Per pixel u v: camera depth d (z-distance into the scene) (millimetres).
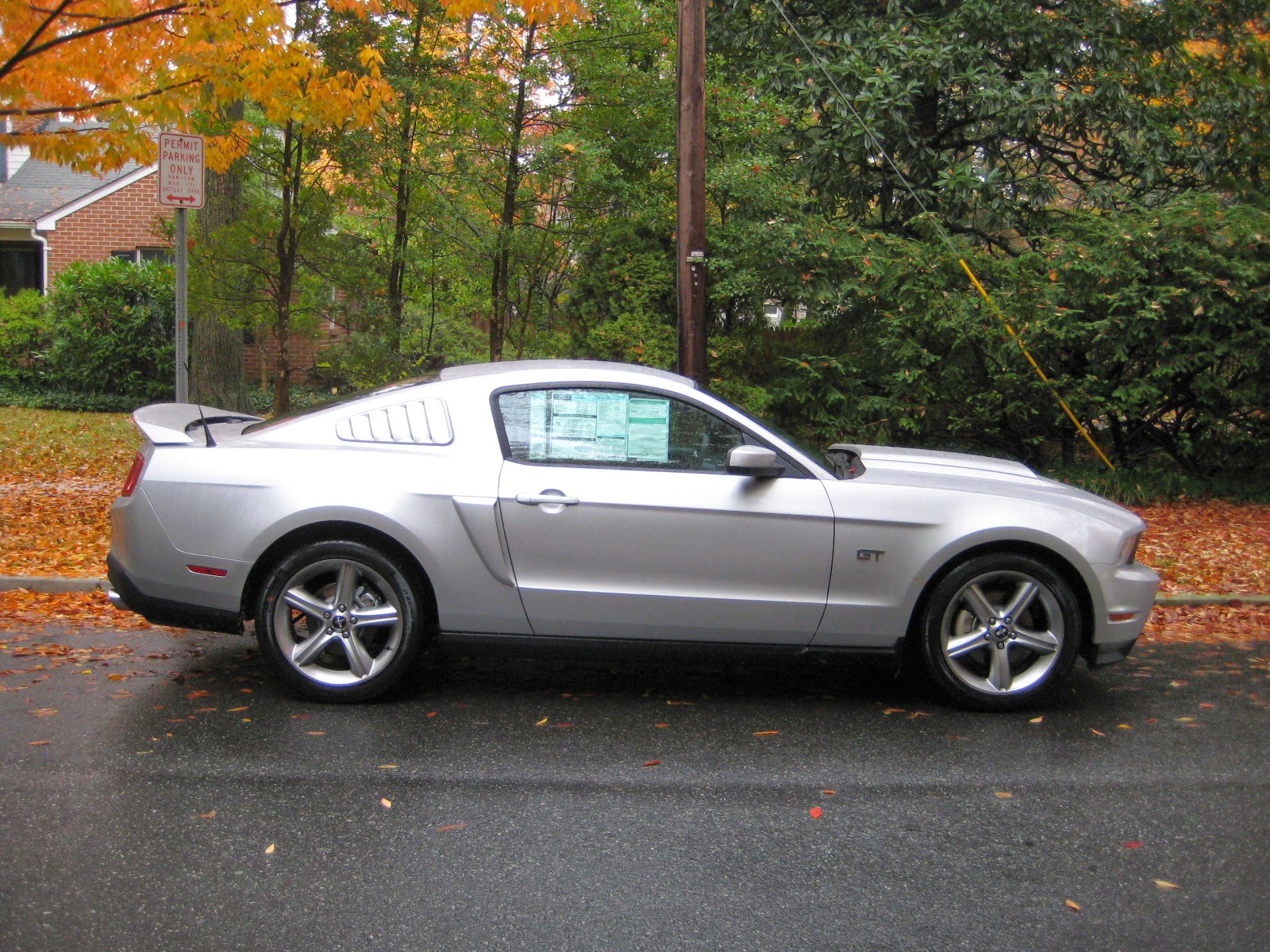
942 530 5418
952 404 12148
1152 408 12141
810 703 5691
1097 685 6086
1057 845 4000
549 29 11695
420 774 4551
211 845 3830
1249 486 12227
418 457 5410
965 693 5516
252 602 5492
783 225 11680
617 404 5516
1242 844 4027
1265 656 6770
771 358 12625
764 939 3309
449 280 13039
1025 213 13828
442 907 3449
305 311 11562
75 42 7832
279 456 5402
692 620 5406
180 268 7414
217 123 9375
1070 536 5469
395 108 10969
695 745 5008
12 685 5543
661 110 12203
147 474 5395
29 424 15773
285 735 4949
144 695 5457
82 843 3807
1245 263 11195
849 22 13797
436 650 5867
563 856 3830
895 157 13500
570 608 5375
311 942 3219
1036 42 13219
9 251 23547
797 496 5402
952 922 3428
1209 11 14266
